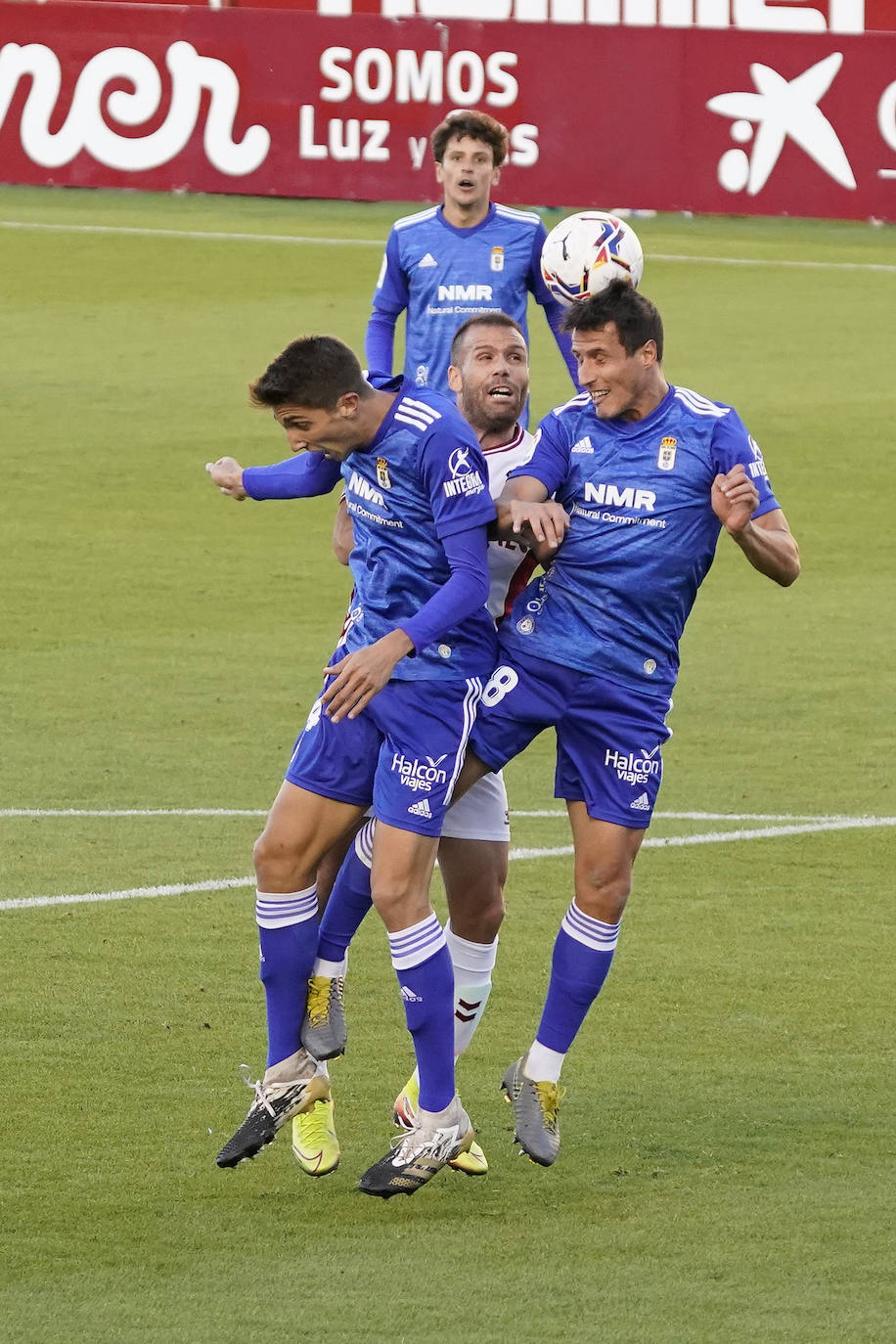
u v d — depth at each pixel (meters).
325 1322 12.96
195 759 27.02
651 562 15.49
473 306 24.88
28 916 21.08
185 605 35.59
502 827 16.81
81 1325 12.86
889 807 25.61
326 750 15.37
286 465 17.12
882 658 33.19
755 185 74.25
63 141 77.19
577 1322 12.98
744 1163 15.57
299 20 74.81
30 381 52.62
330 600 36.19
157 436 47.91
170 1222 14.49
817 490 44.84
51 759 26.91
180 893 21.89
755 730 29.19
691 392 15.71
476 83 74.19
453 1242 14.27
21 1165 15.27
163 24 75.88
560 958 15.70
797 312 62.56
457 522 14.85
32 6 76.38
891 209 74.06
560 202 74.44
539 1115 15.45
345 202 78.19
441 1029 15.11
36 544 39.47
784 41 73.19
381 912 15.25
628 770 15.70
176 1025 18.20
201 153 76.44
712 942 20.72
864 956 20.33
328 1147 15.23
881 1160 15.62
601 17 85.75
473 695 15.45
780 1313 13.12
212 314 60.28
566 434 15.73
